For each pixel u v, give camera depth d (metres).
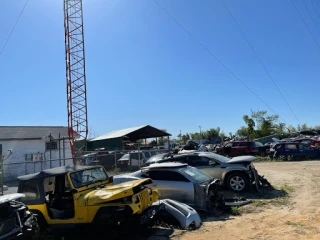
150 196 6.85
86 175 7.15
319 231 6.01
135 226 6.42
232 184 10.75
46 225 6.83
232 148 26.55
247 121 49.91
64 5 28.02
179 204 7.55
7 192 13.97
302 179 12.93
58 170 7.05
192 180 8.56
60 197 7.29
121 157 22.41
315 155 21.70
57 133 25.72
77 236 7.10
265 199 9.53
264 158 23.80
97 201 6.23
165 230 6.82
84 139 27.69
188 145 31.27
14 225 5.22
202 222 7.46
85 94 27.84
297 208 8.17
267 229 6.47
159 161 11.64
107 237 6.57
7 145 22.20
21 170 22.34
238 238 6.00
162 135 35.69
